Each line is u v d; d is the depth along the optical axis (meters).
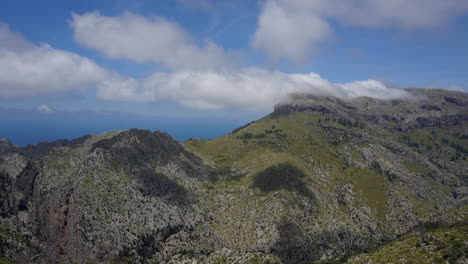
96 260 190.50
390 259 170.88
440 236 167.00
